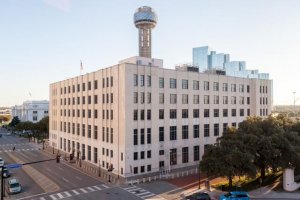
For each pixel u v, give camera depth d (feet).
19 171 192.24
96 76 217.77
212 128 231.30
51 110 321.11
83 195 137.90
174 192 142.20
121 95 184.03
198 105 222.48
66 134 274.57
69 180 168.14
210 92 231.30
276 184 154.10
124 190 146.72
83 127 238.89
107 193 141.28
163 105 200.03
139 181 163.32
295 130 175.83
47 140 377.30
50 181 165.99
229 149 137.08
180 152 208.54
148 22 341.62
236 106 251.80
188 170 195.21
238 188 144.56
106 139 201.57
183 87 213.46
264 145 144.36
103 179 171.01
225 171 130.52
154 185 156.56
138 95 186.80
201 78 225.56
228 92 245.45
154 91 194.90
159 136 196.44
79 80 246.88
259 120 170.91
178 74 210.18
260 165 154.51
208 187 144.25
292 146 146.41
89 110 228.84
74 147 256.52
